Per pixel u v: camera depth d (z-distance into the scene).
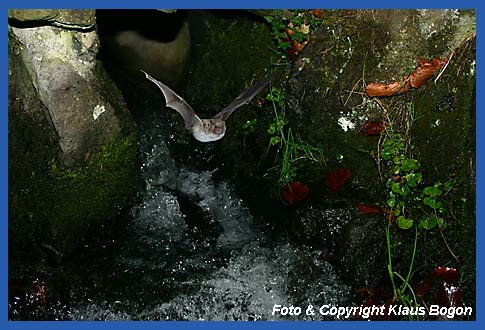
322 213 1.27
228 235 1.38
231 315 1.24
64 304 1.22
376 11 1.23
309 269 1.26
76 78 1.18
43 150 1.20
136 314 1.23
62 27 1.15
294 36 1.34
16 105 1.19
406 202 1.22
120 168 1.27
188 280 1.28
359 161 1.26
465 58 1.16
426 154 1.19
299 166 1.33
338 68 1.24
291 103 1.29
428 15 1.20
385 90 1.20
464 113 1.16
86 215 1.24
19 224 1.22
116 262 1.30
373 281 1.21
